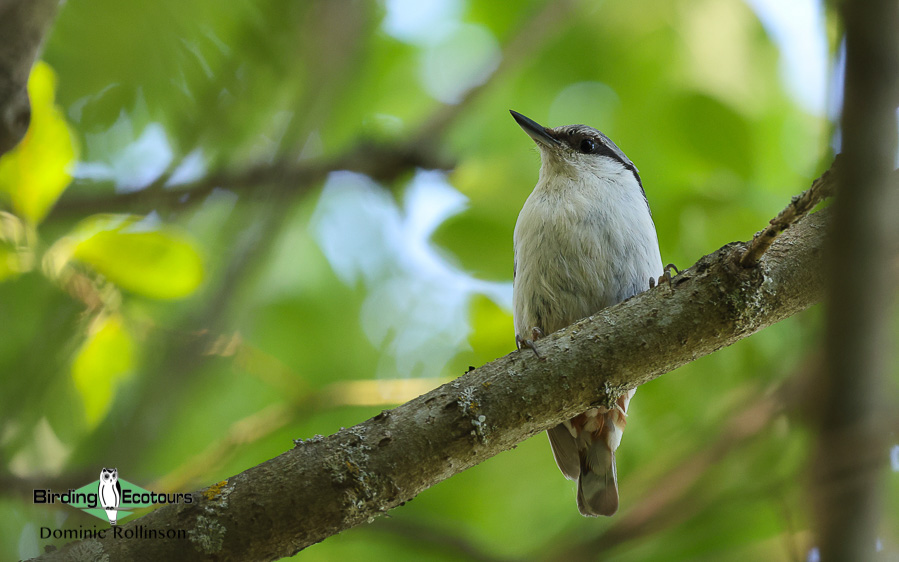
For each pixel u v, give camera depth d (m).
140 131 7.90
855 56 2.66
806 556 3.40
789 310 5.86
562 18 9.66
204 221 9.45
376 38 10.88
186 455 9.59
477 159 10.14
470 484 10.02
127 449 7.12
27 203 6.59
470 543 7.92
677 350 5.83
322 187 10.29
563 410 5.78
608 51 10.62
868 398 2.81
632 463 9.36
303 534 5.30
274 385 9.82
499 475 10.06
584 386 5.77
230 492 5.28
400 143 9.32
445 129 9.47
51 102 6.58
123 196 8.10
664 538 8.12
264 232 8.20
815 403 2.98
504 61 9.55
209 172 8.37
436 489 9.97
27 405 7.55
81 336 7.42
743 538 7.97
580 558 6.91
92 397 7.50
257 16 7.66
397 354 10.71
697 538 8.03
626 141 10.28
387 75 11.09
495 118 11.14
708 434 8.34
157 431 7.30
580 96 10.97
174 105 7.50
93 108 7.18
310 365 10.55
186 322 8.24
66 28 6.80
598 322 5.92
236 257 8.16
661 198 9.96
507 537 9.62
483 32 11.45
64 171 6.66
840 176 2.76
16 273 6.67
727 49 10.03
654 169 10.19
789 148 10.16
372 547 9.37
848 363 2.80
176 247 6.95
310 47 8.12
